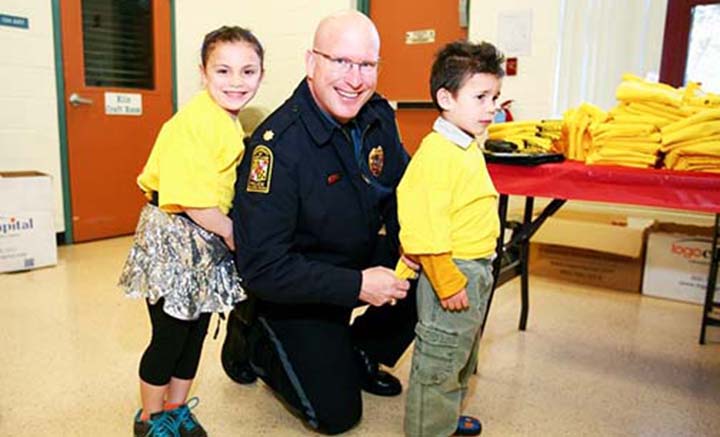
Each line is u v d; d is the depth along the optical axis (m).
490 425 1.70
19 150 3.49
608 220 3.17
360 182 1.53
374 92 1.69
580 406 1.82
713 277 2.33
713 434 1.67
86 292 2.81
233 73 1.40
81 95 3.72
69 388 1.86
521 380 2.00
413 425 1.53
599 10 3.18
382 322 1.82
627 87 2.03
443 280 1.37
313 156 1.46
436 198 1.36
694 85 2.04
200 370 2.04
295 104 1.51
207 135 1.38
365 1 4.20
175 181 1.36
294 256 1.45
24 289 2.84
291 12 4.47
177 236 1.41
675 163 1.84
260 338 1.69
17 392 1.82
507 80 3.48
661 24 3.07
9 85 3.40
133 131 4.04
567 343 2.34
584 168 1.83
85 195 3.84
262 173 1.40
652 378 2.03
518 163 1.93
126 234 4.11
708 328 2.52
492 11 3.49
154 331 1.45
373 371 1.88
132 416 1.70
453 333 1.42
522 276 2.44
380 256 1.76
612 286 3.09
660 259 2.92
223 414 1.74
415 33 4.04
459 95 1.37
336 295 1.42
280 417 1.73
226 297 1.48
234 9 4.60
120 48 3.90
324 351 1.56
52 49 3.56
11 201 3.06
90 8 3.71
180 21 4.24
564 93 3.34
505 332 2.46
